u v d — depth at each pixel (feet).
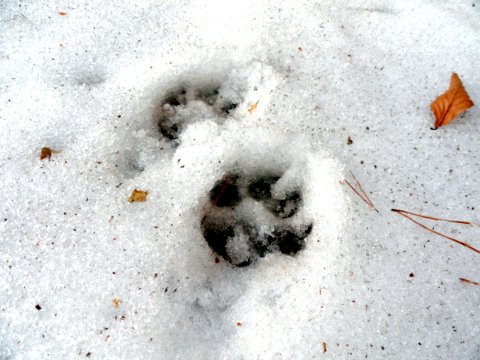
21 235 1.38
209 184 1.43
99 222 1.38
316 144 1.46
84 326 1.32
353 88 1.53
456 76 1.51
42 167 1.43
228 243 1.44
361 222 1.40
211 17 1.57
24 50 1.54
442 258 1.39
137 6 1.59
